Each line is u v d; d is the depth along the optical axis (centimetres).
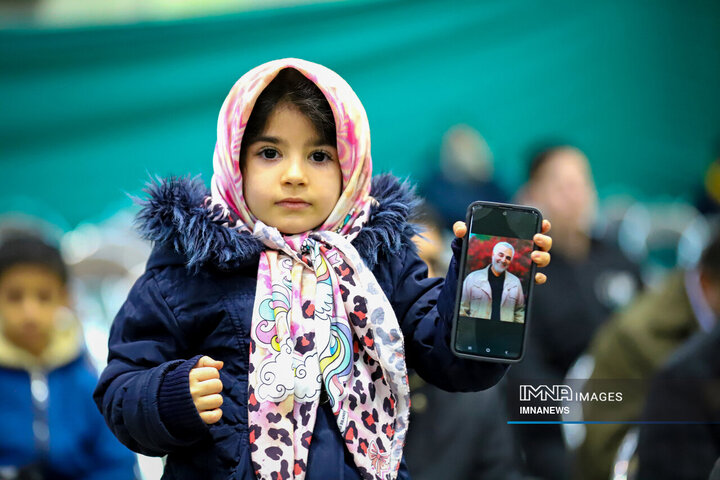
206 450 430
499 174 1638
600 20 1945
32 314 766
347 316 444
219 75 1767
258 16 1772
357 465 431
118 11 1728
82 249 1409
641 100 1962
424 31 1856
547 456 905
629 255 1266
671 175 1992
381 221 466
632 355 923
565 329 1075
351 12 1817
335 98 451
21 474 710
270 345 432
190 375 412
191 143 1766
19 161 1709
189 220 445
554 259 1163
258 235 448
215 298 445
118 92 1736
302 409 429
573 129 1945
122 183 1744
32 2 1702
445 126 1869
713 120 2005
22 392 758
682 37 1981
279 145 450
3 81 1700
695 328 920
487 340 435
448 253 908
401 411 444
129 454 777
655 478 744
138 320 448
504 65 1898
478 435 746
